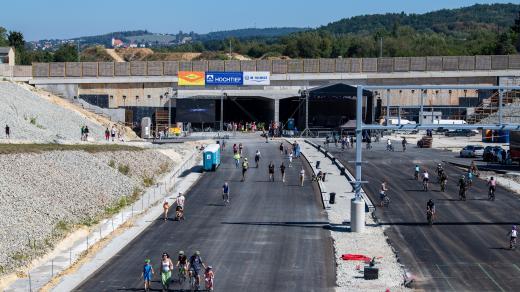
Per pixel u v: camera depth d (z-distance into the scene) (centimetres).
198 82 14850
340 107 15500
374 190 7981
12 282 4400
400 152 11594
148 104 15088
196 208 7031
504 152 10044
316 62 15100
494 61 14800
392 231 6016
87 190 7106
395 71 14988
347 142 12188
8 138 8906
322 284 4494
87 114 13788
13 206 5678
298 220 6456
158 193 7912
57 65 15000
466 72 14838
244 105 16375
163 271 4372
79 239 5647
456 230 6059
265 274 4722
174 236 5806
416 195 7681
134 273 4716
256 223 6325
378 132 13662
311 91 13912
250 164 10069
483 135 13550
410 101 15075
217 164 9712
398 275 4672
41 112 11681
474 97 14925
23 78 14962
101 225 6184
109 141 11531
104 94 15062
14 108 10956
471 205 7138
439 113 13500
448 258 5159
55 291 4278
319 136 14088
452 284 4528
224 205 7194
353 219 5950
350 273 4719
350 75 15038
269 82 14962
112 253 5225
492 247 5484
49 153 7775
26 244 5075
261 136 14088
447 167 9806
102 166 8281
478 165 9944
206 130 15012
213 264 4966
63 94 14988
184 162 10356
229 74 14862
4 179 6206
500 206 7081
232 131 15088
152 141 12731
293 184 8456
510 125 6097
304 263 4997
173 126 14775
